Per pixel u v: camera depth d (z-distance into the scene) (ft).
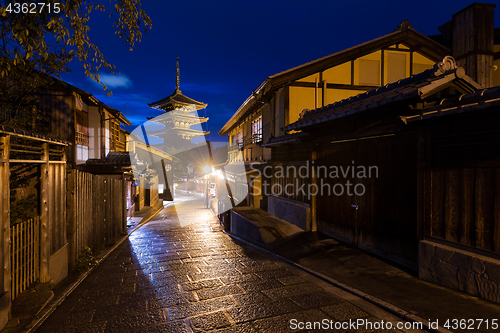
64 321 13.99
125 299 16.55
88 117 56.18
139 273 21.40
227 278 19.81
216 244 31.50
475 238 15.10
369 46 41.39
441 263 16.44
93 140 56.70
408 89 17.48
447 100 16.58
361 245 23.54
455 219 16.06
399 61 43.01
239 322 13.66
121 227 36.94
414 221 18.80
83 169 47.19
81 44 15.69
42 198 17.57
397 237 20.13
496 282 13.93
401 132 19.75
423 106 17.70
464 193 15.62
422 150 17.69
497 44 39.65
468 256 15.08
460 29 34.63
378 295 15.66
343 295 16.44
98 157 57.36
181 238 35.40
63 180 20.36
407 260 19.31
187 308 15.23
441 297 14.89
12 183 19.38
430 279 17.02
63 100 46.96
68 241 21.07
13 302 15.08
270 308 15.05
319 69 40.98
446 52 42.60
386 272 18.76
